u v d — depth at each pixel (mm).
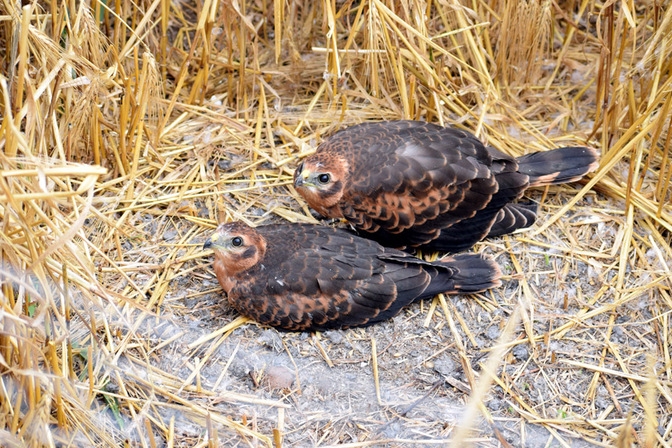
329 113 1888
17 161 1476
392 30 1784
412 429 1579
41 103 1649
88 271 1538
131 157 1791
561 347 1651
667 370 1630
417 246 1739
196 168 1812
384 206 1694
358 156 1707
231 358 1633
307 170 1699
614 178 1802
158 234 1743
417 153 1696
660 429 1585
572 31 1954
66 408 1541
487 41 1901
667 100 1688
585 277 1714
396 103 1902
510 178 1720
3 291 1502
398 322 1670
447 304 1688
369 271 1645
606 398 1613
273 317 1644
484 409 1593
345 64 1929
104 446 1550
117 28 1770
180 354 1632
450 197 1690
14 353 1514
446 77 1861
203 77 1856
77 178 1728
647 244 1737
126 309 1649
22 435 1498
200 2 1913
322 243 1667
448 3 1795
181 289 1696
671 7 1723
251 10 1989
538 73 1930
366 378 1623
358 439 1571
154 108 1808
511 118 1851
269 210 1785
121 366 1609
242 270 1642
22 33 1504
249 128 1860
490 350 1644
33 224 1505
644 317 1678
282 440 1565
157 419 1577
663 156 1731
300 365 1630
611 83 1886
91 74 1677
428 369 1632
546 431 1586
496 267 1685
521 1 1854
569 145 1857
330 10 1759
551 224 1765
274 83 1929
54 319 1604
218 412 1587
